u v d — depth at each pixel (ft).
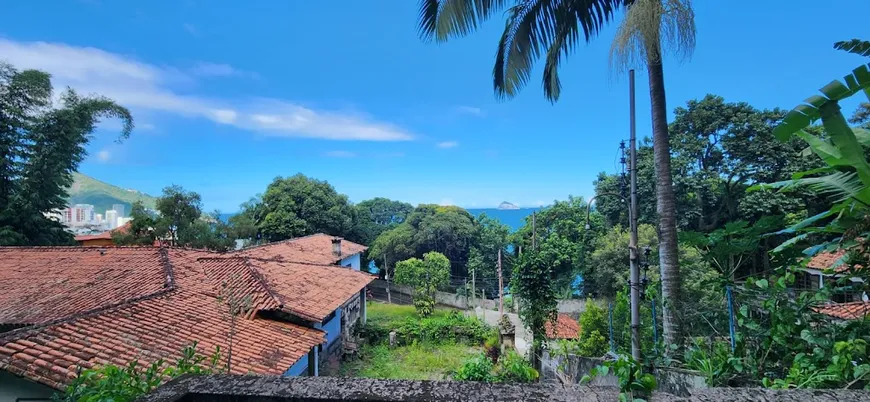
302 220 88.38
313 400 4.69
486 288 89.40
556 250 73.56
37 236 53.93
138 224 62.54
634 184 23.15
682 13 15.92
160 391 4.98
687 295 24.00
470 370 28.68
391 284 98.22
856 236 9.32
